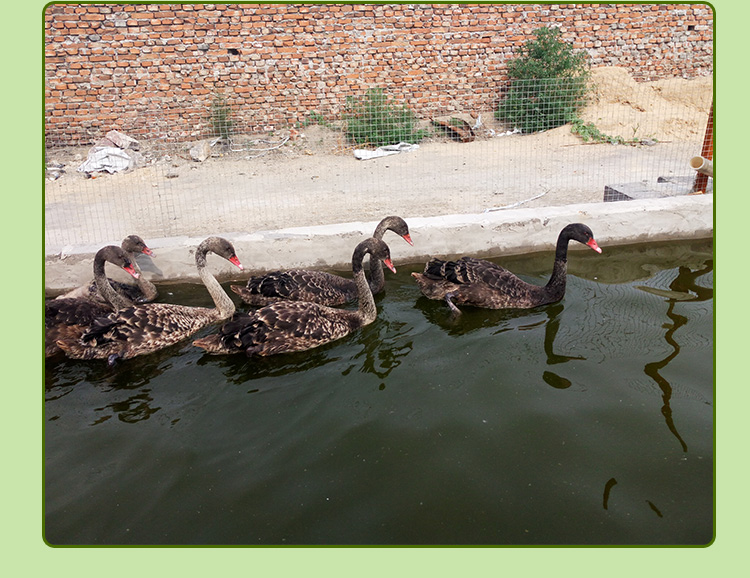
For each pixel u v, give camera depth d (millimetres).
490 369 2406
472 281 2805
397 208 3855
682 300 2855
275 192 4297
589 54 6402
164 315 2580
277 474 1958
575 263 3268
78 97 5578
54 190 4531
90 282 3025
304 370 2426
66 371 2443
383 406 2223
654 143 5289
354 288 2963
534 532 1748
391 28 6000
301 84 5949
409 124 5730
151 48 5605
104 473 1966
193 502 1865
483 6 6109
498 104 6355
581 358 2457
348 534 1754
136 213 3928
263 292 2842
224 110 5773
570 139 5523
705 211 3447
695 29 6676
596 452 2010
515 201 3896
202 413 2211
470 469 1958
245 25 5719
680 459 1977
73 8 5391
